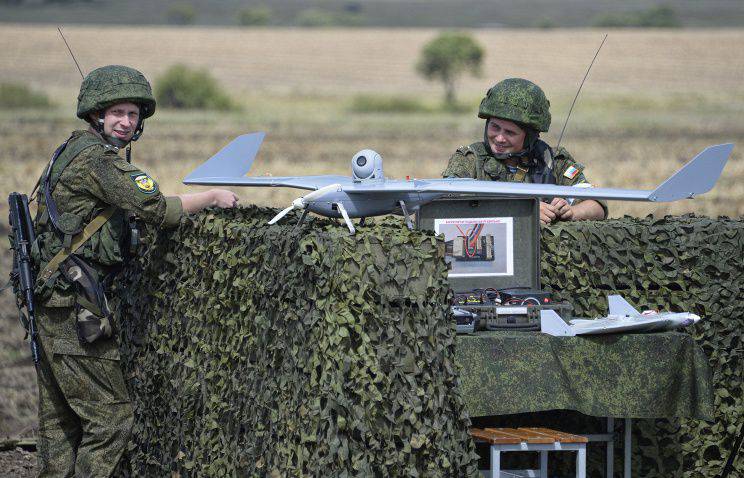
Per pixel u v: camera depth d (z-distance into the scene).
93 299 12.76
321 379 10.67
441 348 11.02
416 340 10.88
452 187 12.38
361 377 10.62
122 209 13.20
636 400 12.41
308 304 11.00
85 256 12.85
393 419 10.72
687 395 12.58
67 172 12.85
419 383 10.90
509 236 14.19
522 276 14.20
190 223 13.37
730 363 14.75
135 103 13.47
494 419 14.66
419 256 10.98
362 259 10.77
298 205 12.21
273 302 11.58
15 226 13.02
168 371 13.77
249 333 12.12
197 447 13.10
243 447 12.19
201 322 13.19
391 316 10.87
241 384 12.22
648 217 15.66
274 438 11.41
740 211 57.69
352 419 10.59
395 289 10.89
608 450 14.20
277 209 13.88
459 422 11.17
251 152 15.34
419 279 10.99
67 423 13.66
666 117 179.25
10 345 26.91
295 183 13.48
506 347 12.26
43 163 86.56
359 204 12.44
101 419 13.07
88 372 12.96
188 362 13.28
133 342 14.54
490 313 12.94
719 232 14.80
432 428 10.89
